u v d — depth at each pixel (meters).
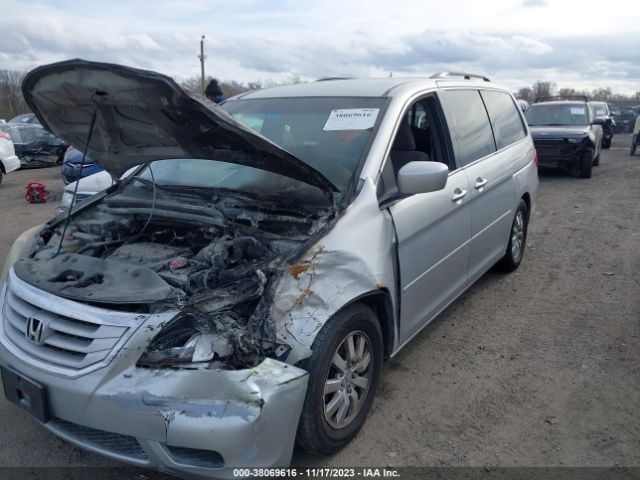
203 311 2.44
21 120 20.31
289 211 3.10
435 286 3.81
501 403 3.46
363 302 3.07
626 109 30.77
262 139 2.63
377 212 3.11
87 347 2.46
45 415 2.54
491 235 4.78
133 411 2.31
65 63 2.51
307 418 2.63
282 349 2.51
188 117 2.62
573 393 3.56
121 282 2.62
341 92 3.93
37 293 2.69
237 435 2.26
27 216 9.35
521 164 5.42
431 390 3.62
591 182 12.01
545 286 5.46
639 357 3.99
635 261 6.19
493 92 5.28
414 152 3.79
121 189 3.86
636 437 3.11
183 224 3.25
